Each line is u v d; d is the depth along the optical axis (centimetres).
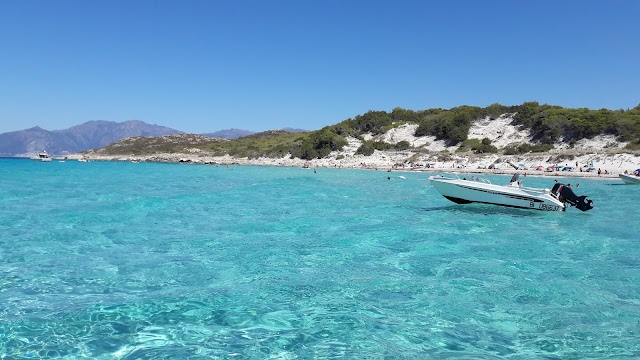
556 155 6231
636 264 1143
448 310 804
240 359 604
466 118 8700
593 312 799
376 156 8544
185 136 18012
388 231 1603
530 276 1025
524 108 8488
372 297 872
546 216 1977
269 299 852
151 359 598
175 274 1029
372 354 626
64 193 3019
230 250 1286
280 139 13100
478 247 1339
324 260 1173
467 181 2097
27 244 1336
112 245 1344
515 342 671
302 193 3128
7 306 793
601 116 7181
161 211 2098
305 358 610
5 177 4931
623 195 3094
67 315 753
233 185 3984
